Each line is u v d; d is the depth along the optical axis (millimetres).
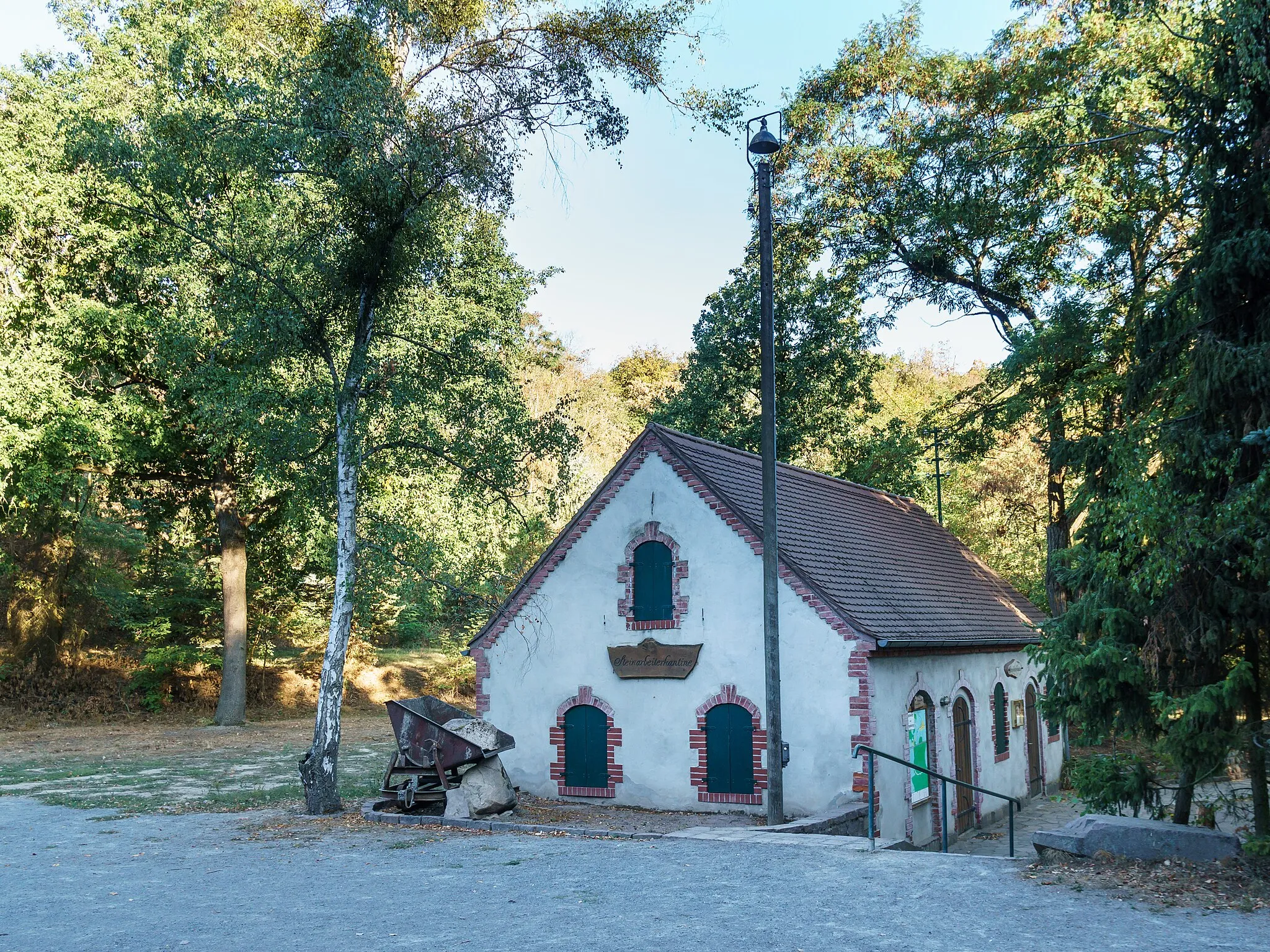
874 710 15805
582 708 18375
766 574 14750
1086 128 21781
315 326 16062
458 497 19812
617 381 67438
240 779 20188
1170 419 10383
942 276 30578
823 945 7480
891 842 12312
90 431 26078
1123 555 10617
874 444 34844
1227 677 9422
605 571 18438
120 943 7871
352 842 12750
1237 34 10070
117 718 32719
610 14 16359
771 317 14844
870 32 29172
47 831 14023
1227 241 9883
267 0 18359
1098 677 10430
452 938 7832
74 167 25562
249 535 34750
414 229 15945
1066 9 25812
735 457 20312
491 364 17203
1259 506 9219
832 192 30047
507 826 13773
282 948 7645
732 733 16734
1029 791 22859
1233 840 9336
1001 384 28312
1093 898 8648
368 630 40469
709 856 11352
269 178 15891
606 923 8234
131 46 25938
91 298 27641
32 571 33156
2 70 26078
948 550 25531
